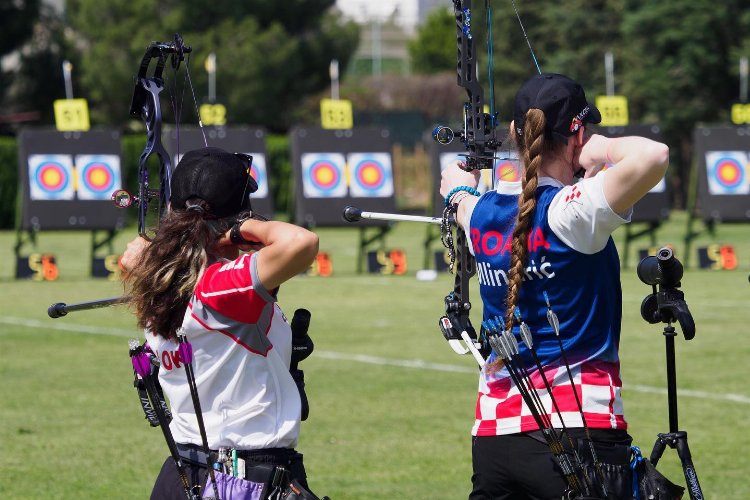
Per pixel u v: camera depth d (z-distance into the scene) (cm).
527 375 724
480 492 768
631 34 7362
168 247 722
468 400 1883
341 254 4784
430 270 3969
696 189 4159
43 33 8394
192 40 7906
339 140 4100
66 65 4062
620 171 698
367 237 5672
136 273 732
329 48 8544
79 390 1969
